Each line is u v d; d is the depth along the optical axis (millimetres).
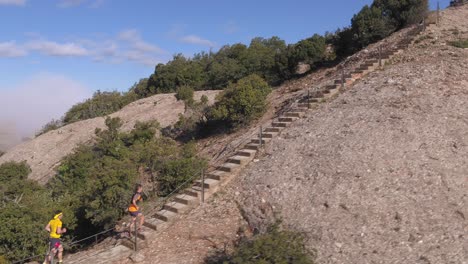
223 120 20250
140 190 12031
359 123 13047
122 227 13742
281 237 8078
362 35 24953
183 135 22328
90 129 30953
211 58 39875
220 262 9344
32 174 27859
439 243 8367
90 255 11609
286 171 11922
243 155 13891
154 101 31375
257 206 11070
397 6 25062
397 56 18938
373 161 11094
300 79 24844
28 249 13812
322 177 11047
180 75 36562
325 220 9609
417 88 14477
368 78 16828
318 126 13812
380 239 8742
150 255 10461
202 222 11320
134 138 22859
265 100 20234
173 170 15086
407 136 11812
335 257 8477
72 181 20969
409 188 10047
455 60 16719
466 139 11508
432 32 21359
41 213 14469
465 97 13648
